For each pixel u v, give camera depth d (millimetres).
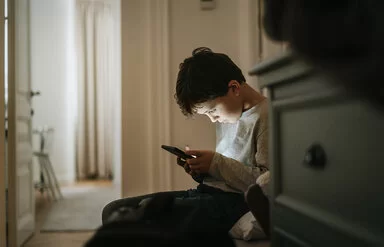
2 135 2162
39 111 5105
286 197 716
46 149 4965
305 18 435
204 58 1171
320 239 604
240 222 1208
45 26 5199
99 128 5809
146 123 2156
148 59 2158
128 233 626
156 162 2152
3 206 2154
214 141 2170
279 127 744
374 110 447
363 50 396
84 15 5730
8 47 2240
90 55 5762
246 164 1159
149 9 2152
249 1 2160
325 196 590
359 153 509
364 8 403
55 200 3832
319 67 451
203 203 1118
